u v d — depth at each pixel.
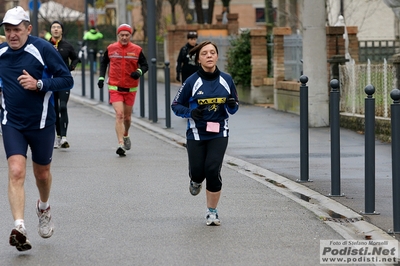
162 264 12.22
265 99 40.69
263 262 12.34
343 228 14.76
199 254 12.82
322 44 30.53
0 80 13.17
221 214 16.02
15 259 12.55
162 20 77.88
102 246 13.37
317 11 30.39
